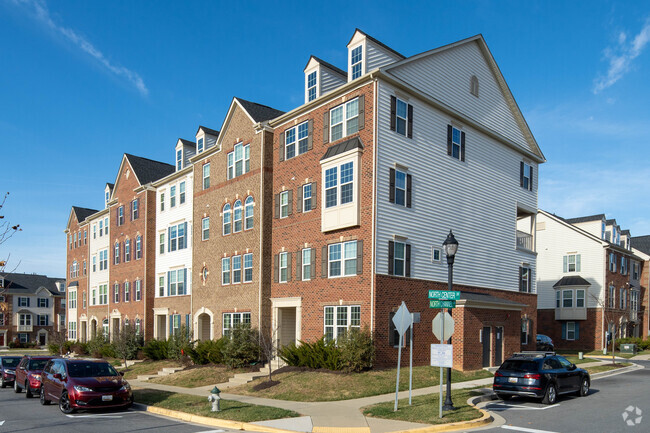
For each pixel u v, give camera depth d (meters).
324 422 14.25
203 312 33.75
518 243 34.97
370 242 22.88
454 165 27.80
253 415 15.29
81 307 55.06
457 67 28.64
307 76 28.11
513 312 27.61
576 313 46.84
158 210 41.41
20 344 79.62
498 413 15.71
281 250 28.06
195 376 26.88
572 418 14.71
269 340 27.56
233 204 31.69
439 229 26.30
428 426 13.41
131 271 43.62
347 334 22.06
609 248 47.66
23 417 16.55
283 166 28.58
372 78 23.61
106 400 17.28
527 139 34.31
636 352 43.78
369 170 23.31
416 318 22.80
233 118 32.38
